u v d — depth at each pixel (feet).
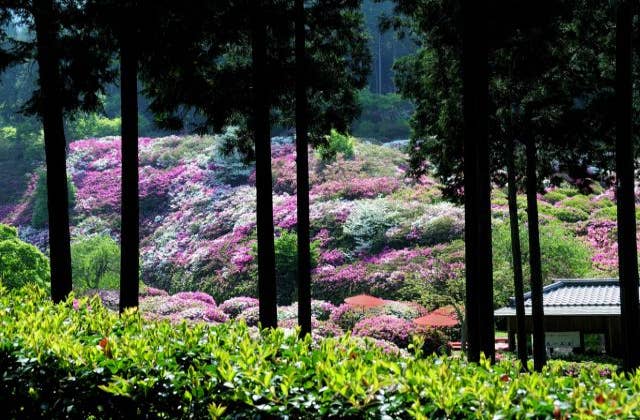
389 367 18.19
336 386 16.55
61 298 44.42
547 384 16.48
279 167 192.44
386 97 261.03
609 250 136.98
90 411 20.06
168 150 219.82
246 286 142.41
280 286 139.23
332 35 56.95
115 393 18.86
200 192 191.42
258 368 18.22
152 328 24.49
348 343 21.22
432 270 120.26
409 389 16.26
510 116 59.52
